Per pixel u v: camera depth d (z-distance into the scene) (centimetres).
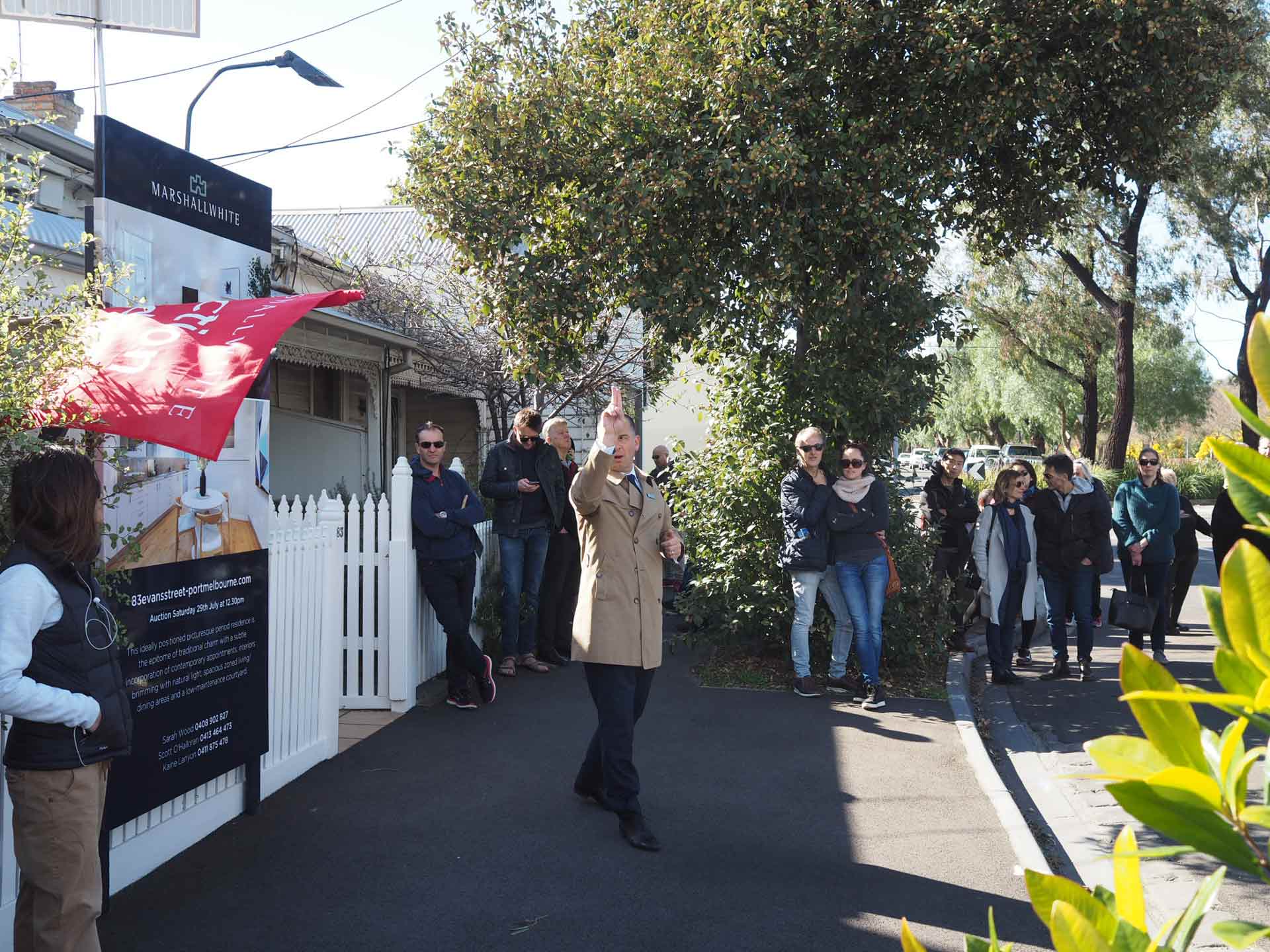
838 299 843
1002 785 577
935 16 860
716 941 396
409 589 735
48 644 303
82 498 313
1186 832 115
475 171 951
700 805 548
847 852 486
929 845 496
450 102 959
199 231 493
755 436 895
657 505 519
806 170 859
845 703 779
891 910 425
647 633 500
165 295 467
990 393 4241
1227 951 398
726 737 680
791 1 855
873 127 887
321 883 442
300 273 1330
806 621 800
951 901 434
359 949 385
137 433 353
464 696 740
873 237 836
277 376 1414
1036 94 895
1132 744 123
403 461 727
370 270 1413
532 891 438
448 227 972
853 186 843
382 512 730
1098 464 2828
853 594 781
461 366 1448
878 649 778
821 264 866
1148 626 894
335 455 1499
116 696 318
